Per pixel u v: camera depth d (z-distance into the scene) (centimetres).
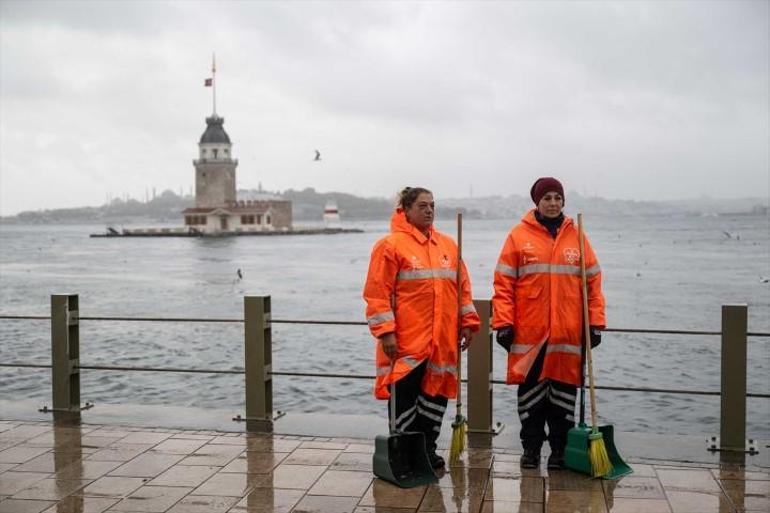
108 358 1930
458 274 534
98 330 2358
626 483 511
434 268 521
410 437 528
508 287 534
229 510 478
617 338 1972
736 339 568
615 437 611
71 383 710
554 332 523
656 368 1636
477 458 566
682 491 496
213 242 11519
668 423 1221
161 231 14088
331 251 8700
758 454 566
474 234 14712
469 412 628
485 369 622
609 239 10700
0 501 495
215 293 4012
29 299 3697
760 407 1290
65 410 708
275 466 555
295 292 3966
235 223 13138
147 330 2350
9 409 718
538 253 527
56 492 510
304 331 2278
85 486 520
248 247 9906
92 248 9912
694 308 2917
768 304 2978
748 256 6450
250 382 673
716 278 4231
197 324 2466
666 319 2636
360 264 6319
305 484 520
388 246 517
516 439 611
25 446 609
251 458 574
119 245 10862
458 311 537
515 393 1409
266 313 676
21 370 1686
